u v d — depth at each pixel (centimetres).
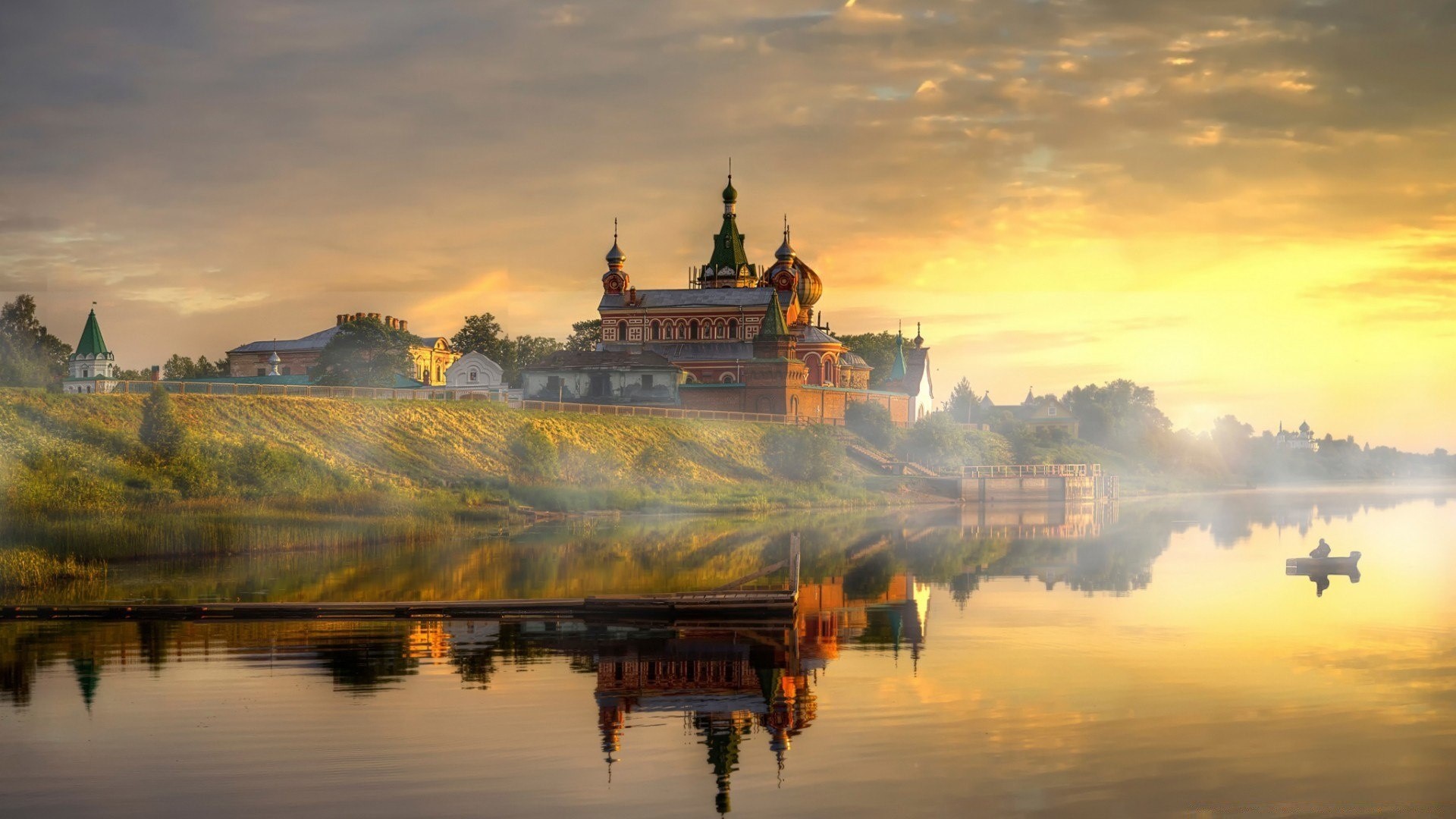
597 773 3247
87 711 3803
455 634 4991
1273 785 3161
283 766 3300
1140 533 10162
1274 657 4538
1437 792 3116
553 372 18125
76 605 5400
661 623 5250
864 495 14562
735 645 4800
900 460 16850
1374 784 3166
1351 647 4728
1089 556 8081
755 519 11494
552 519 10994
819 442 15462
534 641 4869
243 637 4916
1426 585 6488
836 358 19425
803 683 4159
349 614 5359
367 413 13088
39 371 18012
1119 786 3148
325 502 9731
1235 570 7188
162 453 9931
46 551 7144
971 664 4456
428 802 3041
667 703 3909
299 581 6531
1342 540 9475
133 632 5012
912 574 6975
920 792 3109
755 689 4075
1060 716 3741
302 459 10769
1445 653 4628
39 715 3750
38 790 3133
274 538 8069
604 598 5472
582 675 4288
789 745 3475
